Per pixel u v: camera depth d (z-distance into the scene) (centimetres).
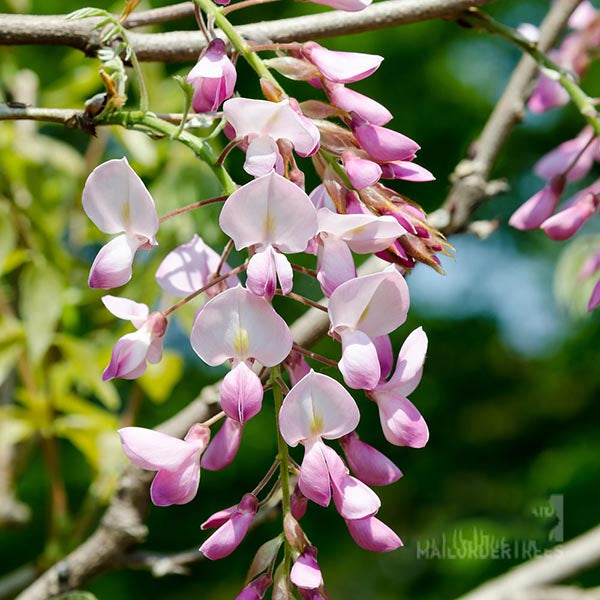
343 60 57
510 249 186
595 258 75
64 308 83
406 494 165
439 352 175
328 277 55
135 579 153
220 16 57
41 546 152
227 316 55
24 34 64
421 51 156
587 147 69
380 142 56
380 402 56
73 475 149
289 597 55
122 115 59
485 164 74
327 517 157
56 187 90
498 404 173
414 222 56
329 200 59
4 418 81
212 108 57
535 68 75
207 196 81
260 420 156
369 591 157
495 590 81
